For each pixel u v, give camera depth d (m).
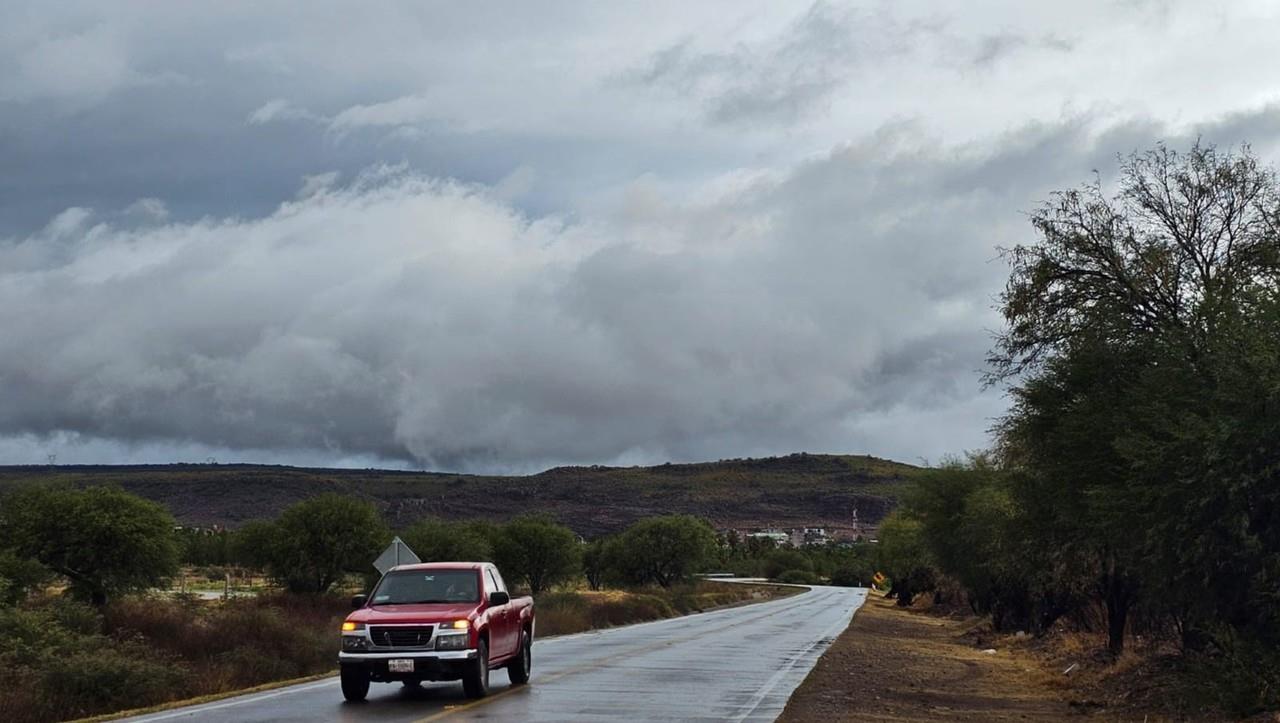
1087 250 22.59
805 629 49.53
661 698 20.09
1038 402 22.92
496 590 21.59
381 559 31.92
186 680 23.09
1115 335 21.81
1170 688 21.39
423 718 16.84
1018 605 50.03
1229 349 18.42
